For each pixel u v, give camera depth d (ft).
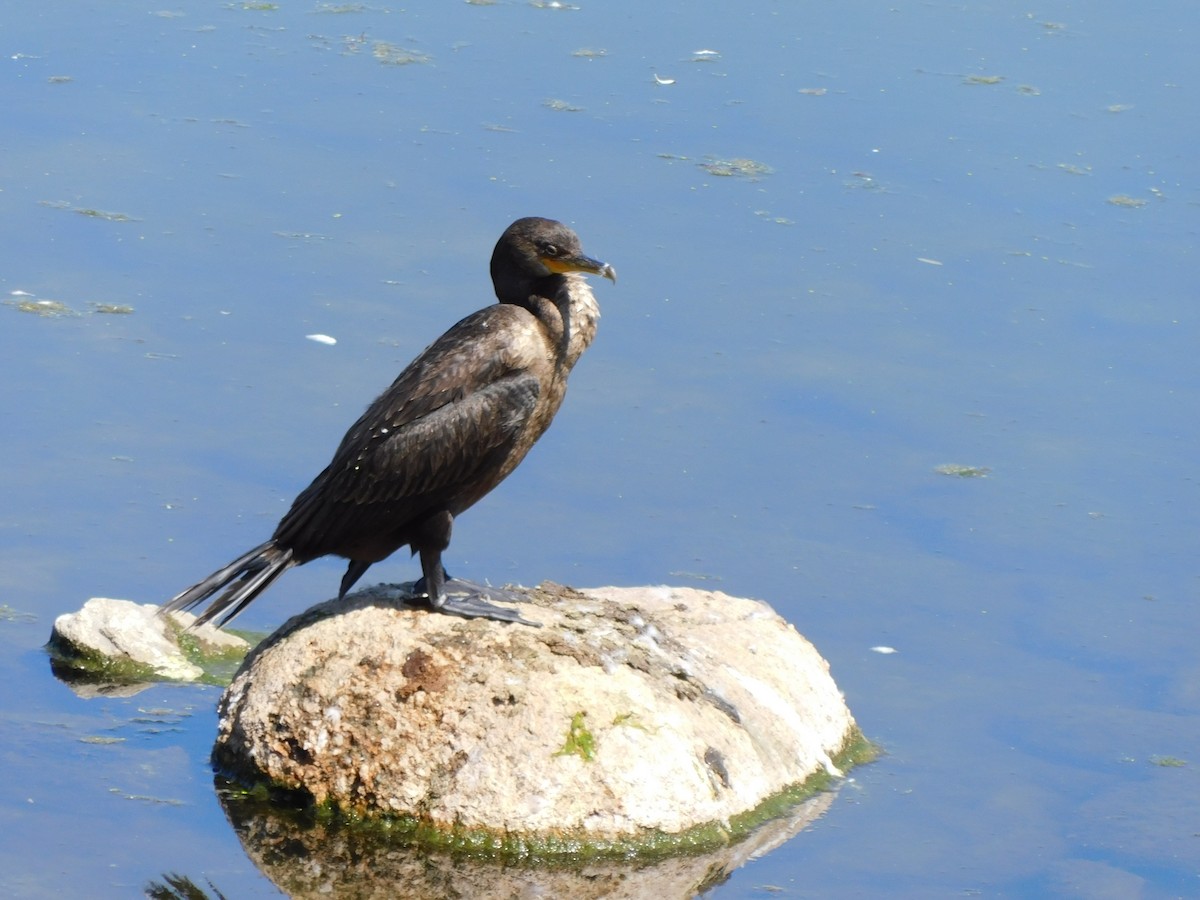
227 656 48.83
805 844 39.81
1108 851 41.29
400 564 54.08
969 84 90.38
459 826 37.42
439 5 98.32
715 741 40.01
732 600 46.26
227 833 38.17
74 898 35.50
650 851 37.63
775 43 94.89
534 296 41.60
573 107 85.25
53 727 43.19
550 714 38.22
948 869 39.60
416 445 38.91
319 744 38.58
